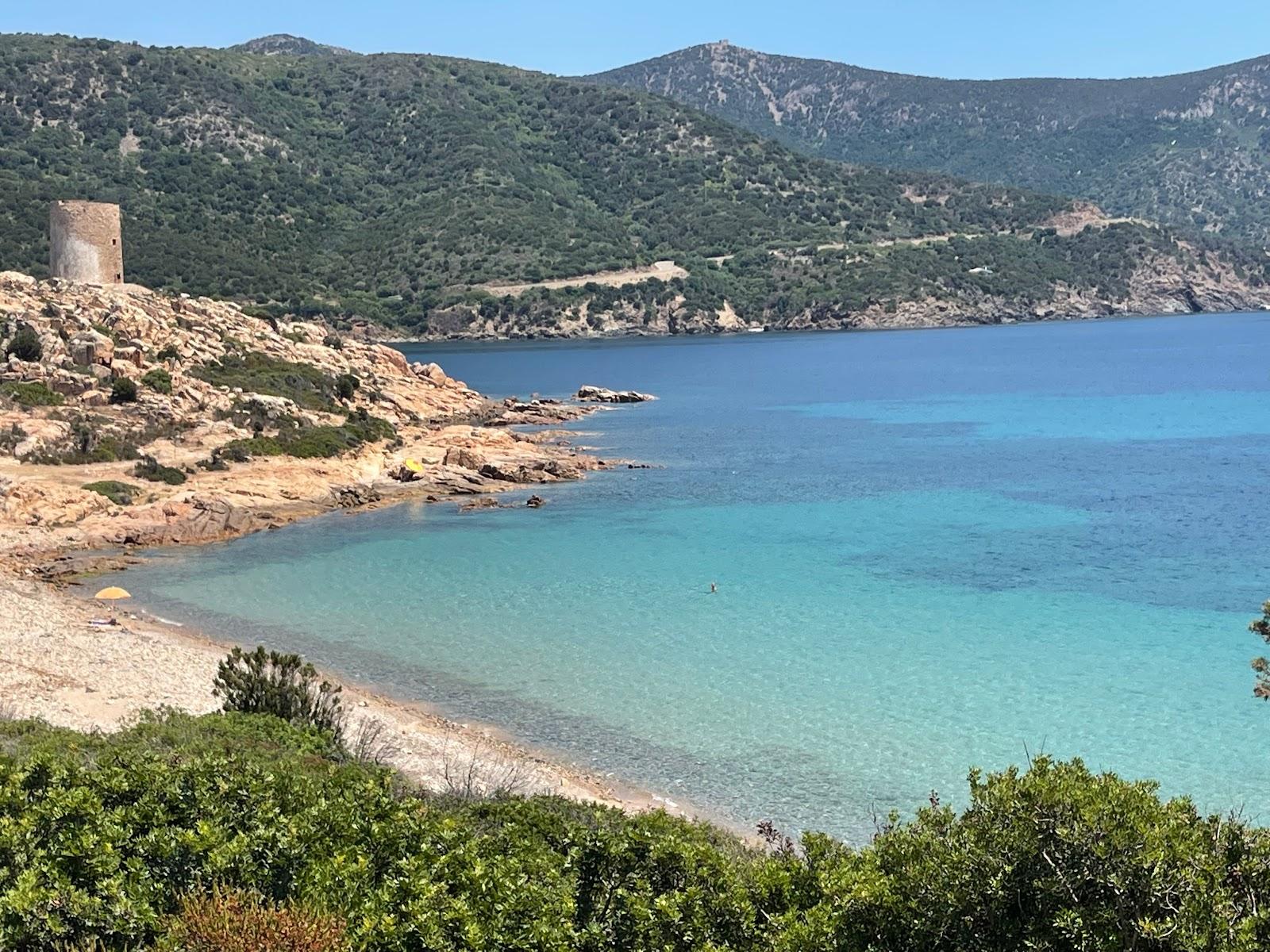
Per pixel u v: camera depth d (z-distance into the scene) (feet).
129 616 149.07
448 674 126.00
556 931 50.88
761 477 261.85
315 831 56.29
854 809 92.63
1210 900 43.96
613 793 94.79
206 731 86.84
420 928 49.24
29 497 197.47
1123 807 46.44
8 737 82.99
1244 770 98.58
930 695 118.11
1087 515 214.07
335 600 158.81
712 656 131.64
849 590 160.86
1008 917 47.09
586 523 211.20
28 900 48.01
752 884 57.41
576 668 127.95
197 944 46.26
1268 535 194.18
